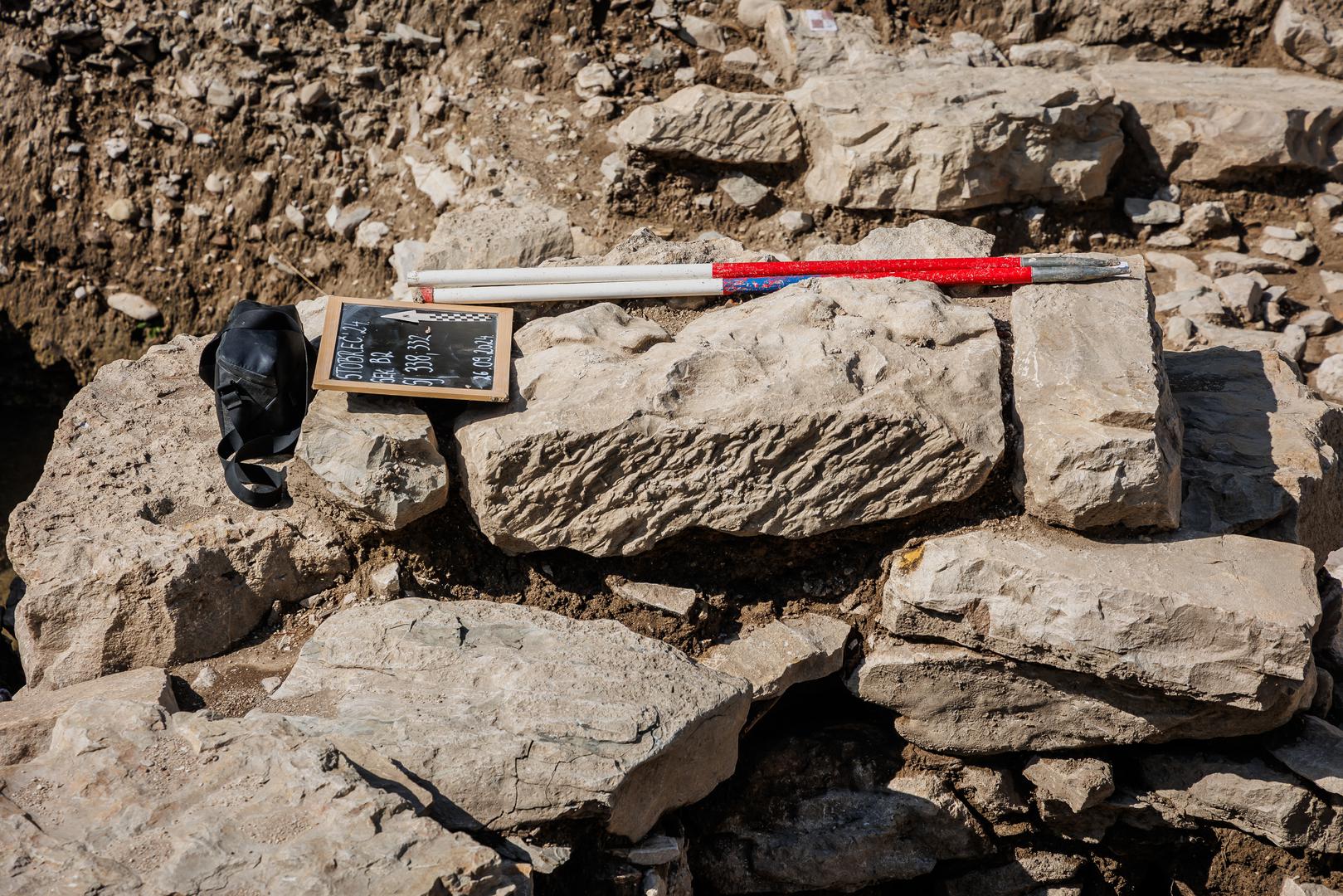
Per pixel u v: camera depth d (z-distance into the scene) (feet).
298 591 12.34
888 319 13.00
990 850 13.41
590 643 11.18
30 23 21.36
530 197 18.71
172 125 21.08
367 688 10.62
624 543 12.14
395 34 21.12
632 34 21.13
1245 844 13.10
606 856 10.55
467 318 12.85
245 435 12.41
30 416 21.48
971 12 22.17
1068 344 12.71
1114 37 22.18
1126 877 13.84
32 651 11.46
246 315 12.42
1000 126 18.26
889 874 13.01
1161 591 11.41
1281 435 13.87
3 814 8.81
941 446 11.80
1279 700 11.96
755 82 20.62
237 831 8.75
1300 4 21.56
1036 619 11.64
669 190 19.07
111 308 21.25
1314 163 20.17
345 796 9.02
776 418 11.60
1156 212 19.99
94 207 21.31
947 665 12.35
